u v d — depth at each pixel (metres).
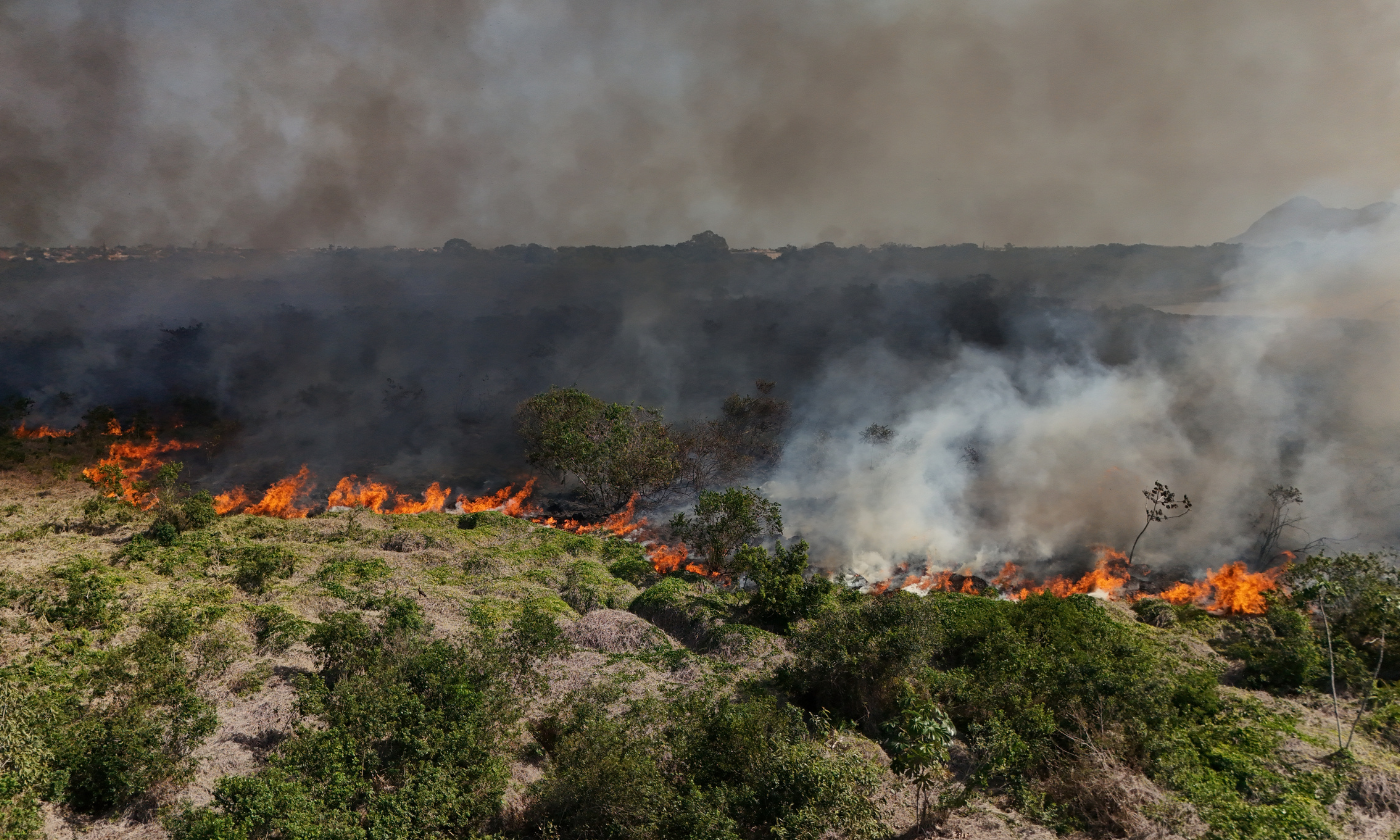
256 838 15.86
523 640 25.64
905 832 17.64
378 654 22.31
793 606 29.42
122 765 17.91
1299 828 17.48
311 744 18.58
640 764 17.97
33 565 31.31
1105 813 18.02
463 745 18.80
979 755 20.02
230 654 24.95
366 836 16.25
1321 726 22.75
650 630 28.72
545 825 17.27
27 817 16.53
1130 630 29.11
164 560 33.00
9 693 20.20
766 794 17.44
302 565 34.94
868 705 22.67
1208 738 21.59
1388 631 26.81
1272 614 28.11
